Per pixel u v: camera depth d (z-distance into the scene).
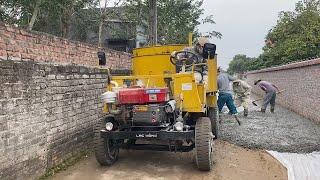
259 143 8.62
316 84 11.99
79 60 8.50
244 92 13.53
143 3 21.73
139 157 7.68
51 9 15.57
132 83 7.30
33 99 5.84
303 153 7.89
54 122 6.52
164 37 24.22
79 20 21.14
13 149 5.30
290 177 6.33
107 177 6.25
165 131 6.46
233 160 7.38
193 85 6.67
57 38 7.44
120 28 24.00
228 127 10.96
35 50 6.55
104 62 7.62
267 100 14.99
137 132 6.55
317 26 22.05
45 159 6.21
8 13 14.40
